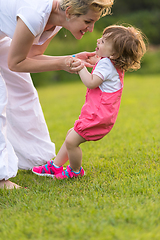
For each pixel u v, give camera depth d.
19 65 2.32
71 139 2.52
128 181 2.45
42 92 13.86
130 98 9.31
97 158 3.45
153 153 3.35
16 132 2.96
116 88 2.43
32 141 3.03
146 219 1.71
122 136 4.61
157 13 24.38
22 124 2.95
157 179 2.46
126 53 2.36
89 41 17.33
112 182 2.49
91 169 3.01
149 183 2.35
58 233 1.64
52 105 9.57
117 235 1.55
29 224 1.78
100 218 1.76
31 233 1.68
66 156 2.77
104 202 2.03
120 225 1.66
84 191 2.33
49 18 2.35
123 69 2.46
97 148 4.01
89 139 2.51
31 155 3.01
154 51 20.64
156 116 6.23
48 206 2.04
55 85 16.39
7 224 1.81
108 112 2.41
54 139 4.88
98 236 1.57
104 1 2.17
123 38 2.33
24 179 2.92
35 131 3.03
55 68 2.40
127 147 3.79
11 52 2.28
